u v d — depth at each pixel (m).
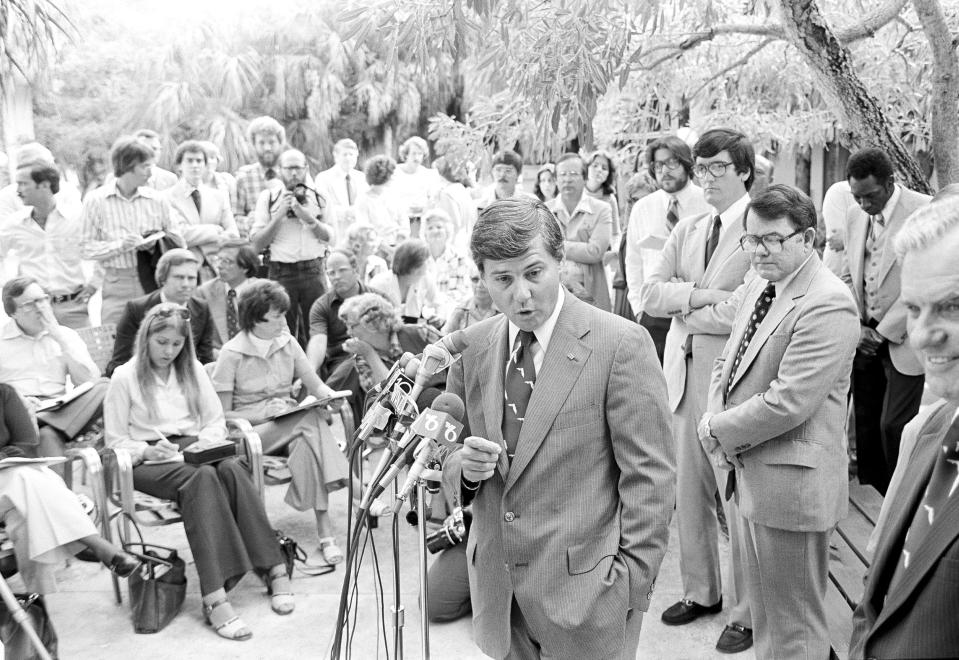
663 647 3.47
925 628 1.31
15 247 5.56
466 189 8.38
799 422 2.74
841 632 3.40
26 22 4.41
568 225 5.89
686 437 3.61
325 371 5.41
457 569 3.70
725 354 3.11
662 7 4.12
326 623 3.76
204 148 7.06
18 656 3.24
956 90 3.89
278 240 6.14
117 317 5.69
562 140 5.32
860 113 4.07
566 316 2.18
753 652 3.40
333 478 4.36
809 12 3.89
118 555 3.68
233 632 3.65
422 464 1.99
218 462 3.93
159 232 5.65
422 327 4.88
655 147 4.53
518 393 2.19
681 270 3.71
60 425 4.39
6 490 3.49
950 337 1.30
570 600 2.10
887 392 4.23
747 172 3.54
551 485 2.14
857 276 4.28
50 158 5.61
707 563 3.63
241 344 4.62
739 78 5.93
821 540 2.88
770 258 2.81
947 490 1.35
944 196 1.33
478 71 4.23
